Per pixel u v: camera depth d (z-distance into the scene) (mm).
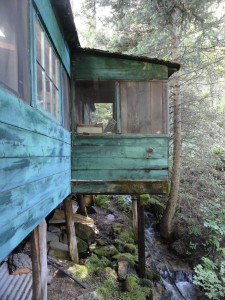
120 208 8922
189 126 7773
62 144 3469
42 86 2566
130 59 4449
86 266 5129
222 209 7133
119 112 4477
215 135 8258
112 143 4445
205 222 6730
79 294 4258
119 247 6254
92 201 8336
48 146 2570
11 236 1551
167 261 6730
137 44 7758
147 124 4500
